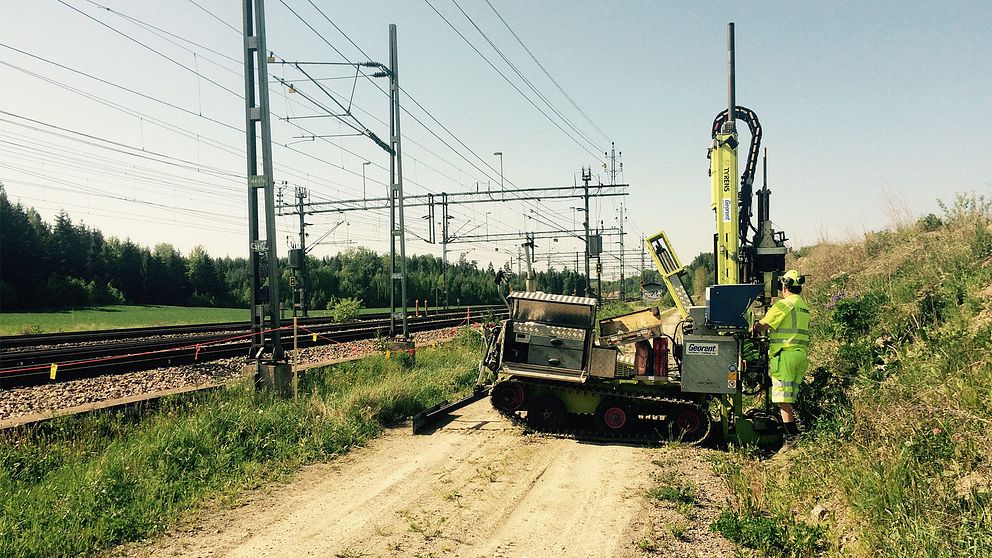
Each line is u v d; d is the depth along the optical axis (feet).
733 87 30.58
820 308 46.03
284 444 24.34
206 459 22.00
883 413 19.75
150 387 33.88
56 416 23.95
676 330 28.07
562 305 28.35
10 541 15.08
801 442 22.41
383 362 44.09
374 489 20.06
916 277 36.42
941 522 13.46
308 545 15.58
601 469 22.09
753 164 31.63
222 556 14.99
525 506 18.25
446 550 15.20
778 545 14.71
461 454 24.36
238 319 125.59
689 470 21.75
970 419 17.25
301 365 39.06
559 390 27.96
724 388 24.75
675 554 14.75
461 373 42.78
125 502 18.04
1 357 38.17
